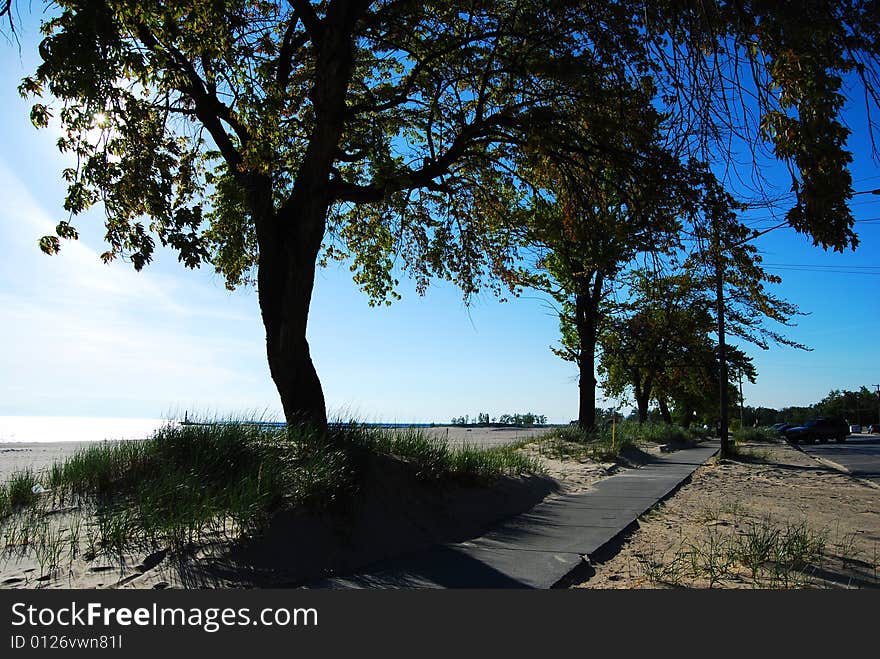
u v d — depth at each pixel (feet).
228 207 44.88
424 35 42.80
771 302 87.25
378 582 20.65
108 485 25.93
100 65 24.06
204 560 19.97
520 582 20.84
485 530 30.94
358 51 43.47
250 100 29.66
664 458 84.64
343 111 36.11
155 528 21.08
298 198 35.91
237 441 29.35
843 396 446.19
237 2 34.06
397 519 28.55
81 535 21.09
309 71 43.24
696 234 29.27
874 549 27.17
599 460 68.44
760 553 24.21
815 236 21.65
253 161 31.01
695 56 21.74
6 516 22.82
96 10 23.32
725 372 86.89
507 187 47.11
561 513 35.94
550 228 43.42
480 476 39.01
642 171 33.32
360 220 51.24
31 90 29.12
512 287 50.83
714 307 90.12
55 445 90.68
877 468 79.92
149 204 29.04
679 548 26.99
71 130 29.84
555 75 34.32
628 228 34.24
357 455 31.42
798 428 169.99
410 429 40.29
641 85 32.71
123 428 187.83
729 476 62.59
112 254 30.45
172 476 24.76
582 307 92.38
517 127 38.65
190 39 29.50
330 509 25.73
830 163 20.67
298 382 34.50
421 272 52.65
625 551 26.73
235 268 47.09
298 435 30.96
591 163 38.88
